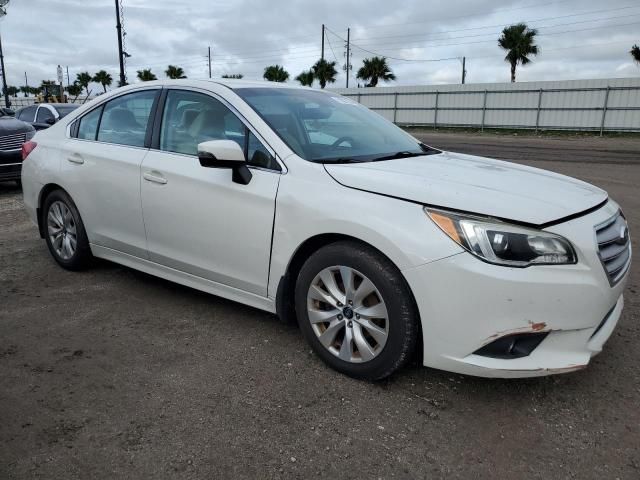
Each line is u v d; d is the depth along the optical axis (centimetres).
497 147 1797
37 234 596
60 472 220
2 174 840
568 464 231
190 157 355
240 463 228
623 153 1566
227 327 357
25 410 262
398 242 259
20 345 329
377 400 275
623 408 271
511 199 261
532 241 245
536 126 2750
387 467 227
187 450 235
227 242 331
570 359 255
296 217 295
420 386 288
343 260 282
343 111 395
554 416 264
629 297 416
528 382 294
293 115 350
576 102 2611
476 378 297
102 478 217
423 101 3123
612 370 307
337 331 296
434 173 298
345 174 290
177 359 314
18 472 219
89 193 419
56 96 2775
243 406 268
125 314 376
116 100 421
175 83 383
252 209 315
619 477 223
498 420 261
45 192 468
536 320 246
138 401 271
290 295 319
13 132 855
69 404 268
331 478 221
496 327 247
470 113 2962
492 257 245
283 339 341
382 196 273
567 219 257
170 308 387
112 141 412
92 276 452
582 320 251
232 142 308
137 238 392
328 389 284
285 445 240
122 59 2356
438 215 256
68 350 323
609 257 265
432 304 254
